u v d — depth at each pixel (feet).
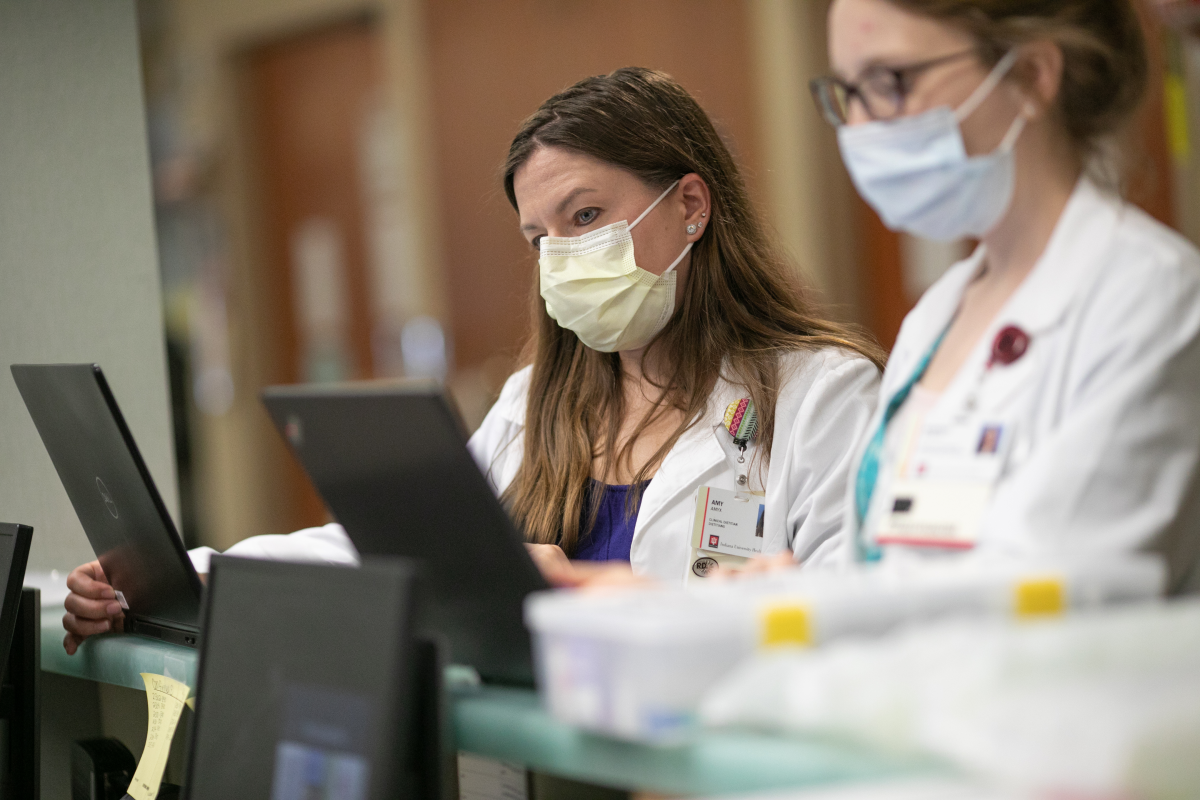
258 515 35.09
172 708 7.70
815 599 4.39
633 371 10.09
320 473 6.51
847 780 4.06
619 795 6.42
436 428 5.52
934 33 5.36
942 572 4.76
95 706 10.05
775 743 4.25
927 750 3.92
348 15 32.76
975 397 5.59
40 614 8.61
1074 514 5.04
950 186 5.52
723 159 10.10
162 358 11.44
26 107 10.71
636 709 4.28
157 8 35.42
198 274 35.01
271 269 35.63
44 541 10.68
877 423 6.35
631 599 4.76
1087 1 5.37
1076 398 5.29
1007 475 5.38
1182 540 5.31
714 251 9.83
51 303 10.79
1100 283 5.35
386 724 4.77
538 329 10.44
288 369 35.63
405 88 32.04
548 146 9.53
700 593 4.83
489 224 30.94
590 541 9.66
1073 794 3.72
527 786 6.90
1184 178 16.03
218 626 5.89
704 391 9.57
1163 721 3.76
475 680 6.29
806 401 9.18
